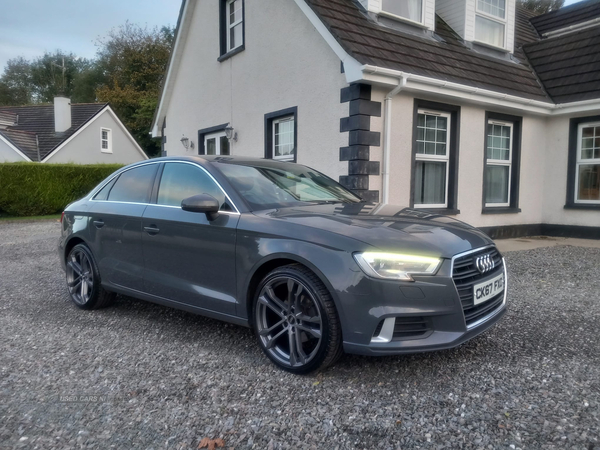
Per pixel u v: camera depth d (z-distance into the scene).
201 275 3.70
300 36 8.76
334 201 4.07
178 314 4.64
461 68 9.06
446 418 2.62
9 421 2.64
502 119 9.77
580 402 2.77
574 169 10.30
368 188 7.68
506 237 10.13
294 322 3.17
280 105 9.40
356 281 2.87
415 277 2.87
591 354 3.50
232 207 3.58
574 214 10.30
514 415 2.64
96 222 4.61
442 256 2.97
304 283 3.06
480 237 3.48
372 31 8.45
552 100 10.31
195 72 12.57
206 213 3.63
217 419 2.64
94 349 3.71
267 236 3.27
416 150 8.45
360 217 3.41
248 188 3.78
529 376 3.13
